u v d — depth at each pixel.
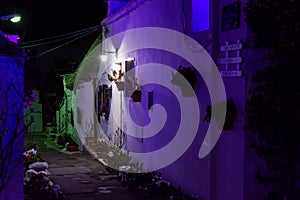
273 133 5.28
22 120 6.30
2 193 6.11
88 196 9.55
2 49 5.96
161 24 9.86
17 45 6.31
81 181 11.05
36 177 9.52
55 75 21.06
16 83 6.19
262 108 5.31
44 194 8.73
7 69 6.07
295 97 5.01
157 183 9.23
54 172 12.21
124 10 12.66
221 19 7.26
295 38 5.02
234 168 6.85
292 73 5.06
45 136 21.44
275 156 5.52
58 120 21.55
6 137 6.12
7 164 6.08
